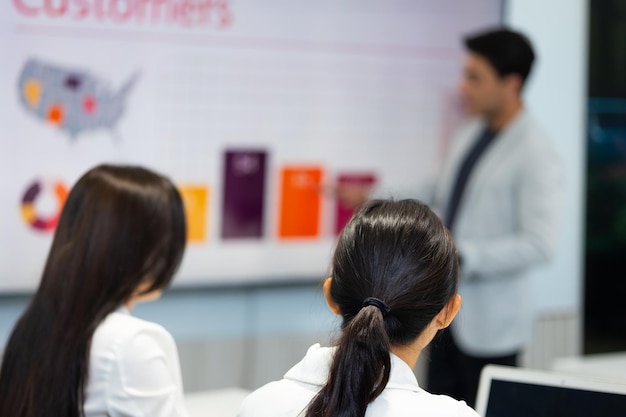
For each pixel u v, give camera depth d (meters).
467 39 3.83
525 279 3.89
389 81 4.18
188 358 3.98
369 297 1.59
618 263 4.84
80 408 1.96
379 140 4.18
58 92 3.53
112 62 3.61
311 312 4.27
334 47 4.05
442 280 1.60
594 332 4.83
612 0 4.74
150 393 1.98
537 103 4.64
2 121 3.44
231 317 4.08
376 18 4.12
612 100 4.78
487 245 3.71
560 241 4.75
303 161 4.04
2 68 3.42
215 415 2.86
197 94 3.79
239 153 3.90
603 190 4.79
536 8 4.59
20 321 2.05
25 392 1.98
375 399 1.55
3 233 3.49
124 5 3.61
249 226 3.96
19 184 3.49
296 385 1.63
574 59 4.72
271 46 3.91
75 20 3.53
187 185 3.81
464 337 3.83
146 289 2.11
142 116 3.70
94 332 1.99
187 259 3.83
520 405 1.91
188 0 3.73
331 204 4.13
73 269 2.01
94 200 2.04
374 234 1.61
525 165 3.73
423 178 4.29
